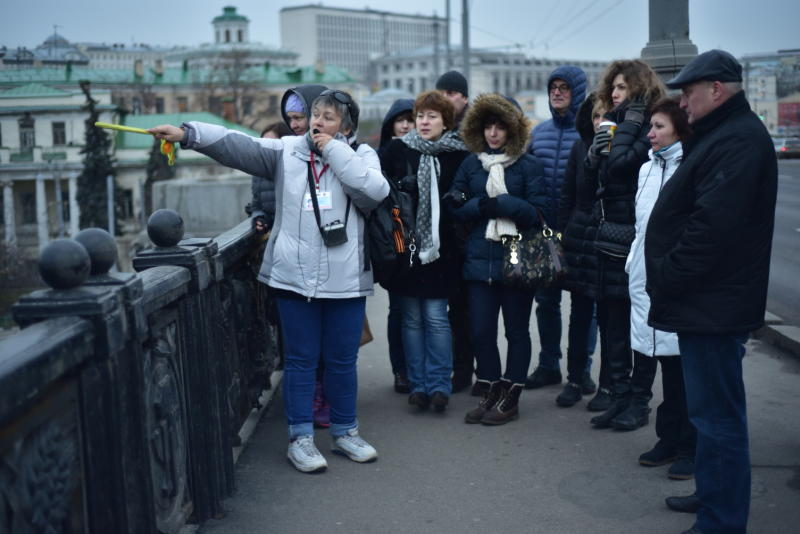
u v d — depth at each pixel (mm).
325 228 3660
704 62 2822
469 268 4398
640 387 4281
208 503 3225
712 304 2848
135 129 3430
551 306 5008
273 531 3188
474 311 4430
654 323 2996
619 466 3799
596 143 4098
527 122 4320
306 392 3877
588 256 4305
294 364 3855
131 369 2311
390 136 4945
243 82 77938
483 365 4473
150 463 2609
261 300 4613
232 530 3188
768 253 2859
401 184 4473
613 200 4129
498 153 4336
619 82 4109
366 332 4848
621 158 3961
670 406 3701
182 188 9070
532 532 3164
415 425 4441
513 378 4402
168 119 48656
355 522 3273
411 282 4441
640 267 3602
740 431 2932
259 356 4562
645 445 4047
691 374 2955
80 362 2006
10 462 1727
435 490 3580
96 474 2096
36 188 24359
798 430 4133
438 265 4465
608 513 3314
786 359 5453
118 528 2195
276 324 5039
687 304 2889
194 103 76562
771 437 4047
